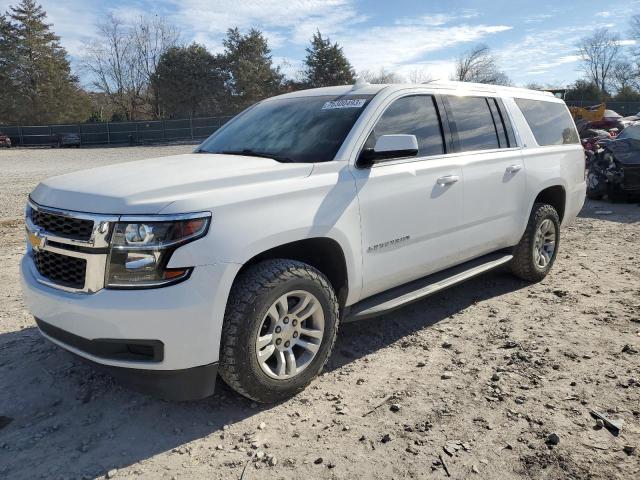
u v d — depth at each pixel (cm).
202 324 291
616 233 809
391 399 344
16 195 1322
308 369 344
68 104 6719
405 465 280
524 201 516
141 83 7119
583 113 2461
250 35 6475
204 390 307
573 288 550
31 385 364
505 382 361
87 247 290
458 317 480
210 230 293
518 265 547
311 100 441
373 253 378
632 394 341
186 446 299
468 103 477
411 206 400
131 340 285
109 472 277
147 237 283
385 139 361
